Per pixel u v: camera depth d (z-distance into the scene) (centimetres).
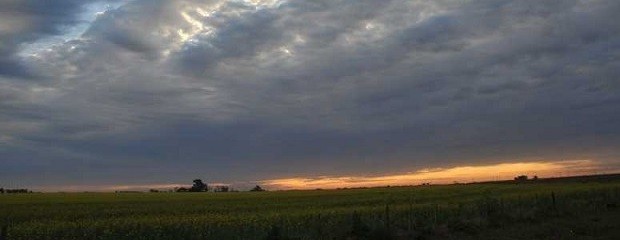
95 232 2433
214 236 2188
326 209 3559
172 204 4706
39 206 4441
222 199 5731
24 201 5275
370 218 2630
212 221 2684
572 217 2855
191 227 2408
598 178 10388
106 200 5578
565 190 5225
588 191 4803
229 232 2255
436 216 2691
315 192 7862
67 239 2322
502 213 2850
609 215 2925
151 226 2520
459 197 4866
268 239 2020
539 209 3052
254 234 2197
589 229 2334
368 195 5875
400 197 5231
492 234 2308
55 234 2445
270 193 7569
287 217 2850
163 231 2347
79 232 2466
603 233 2217
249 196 6600
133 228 2505
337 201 4741
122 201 5362
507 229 2452
